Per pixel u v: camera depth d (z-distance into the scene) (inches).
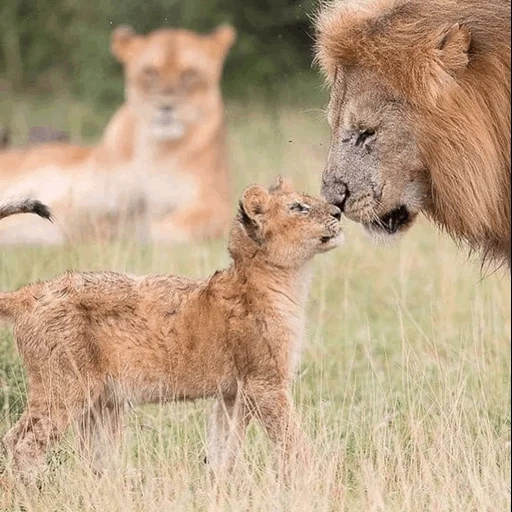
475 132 425.4
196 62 916.6
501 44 425.1
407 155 434.0
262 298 420.8
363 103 436.5
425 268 714.8
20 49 1636.3
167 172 892.6
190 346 418.3
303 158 1040.2
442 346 574.6
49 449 417.1
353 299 646.5
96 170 860.6
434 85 424.2
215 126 915.4
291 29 1574.8
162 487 402.0
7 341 508.7
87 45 1558.8
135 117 903.7
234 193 990.4
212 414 430.0
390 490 403.5
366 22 437.4
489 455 419.2
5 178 855.1
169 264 676.1
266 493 390.0
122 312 417.4
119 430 426.0
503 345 567.5
